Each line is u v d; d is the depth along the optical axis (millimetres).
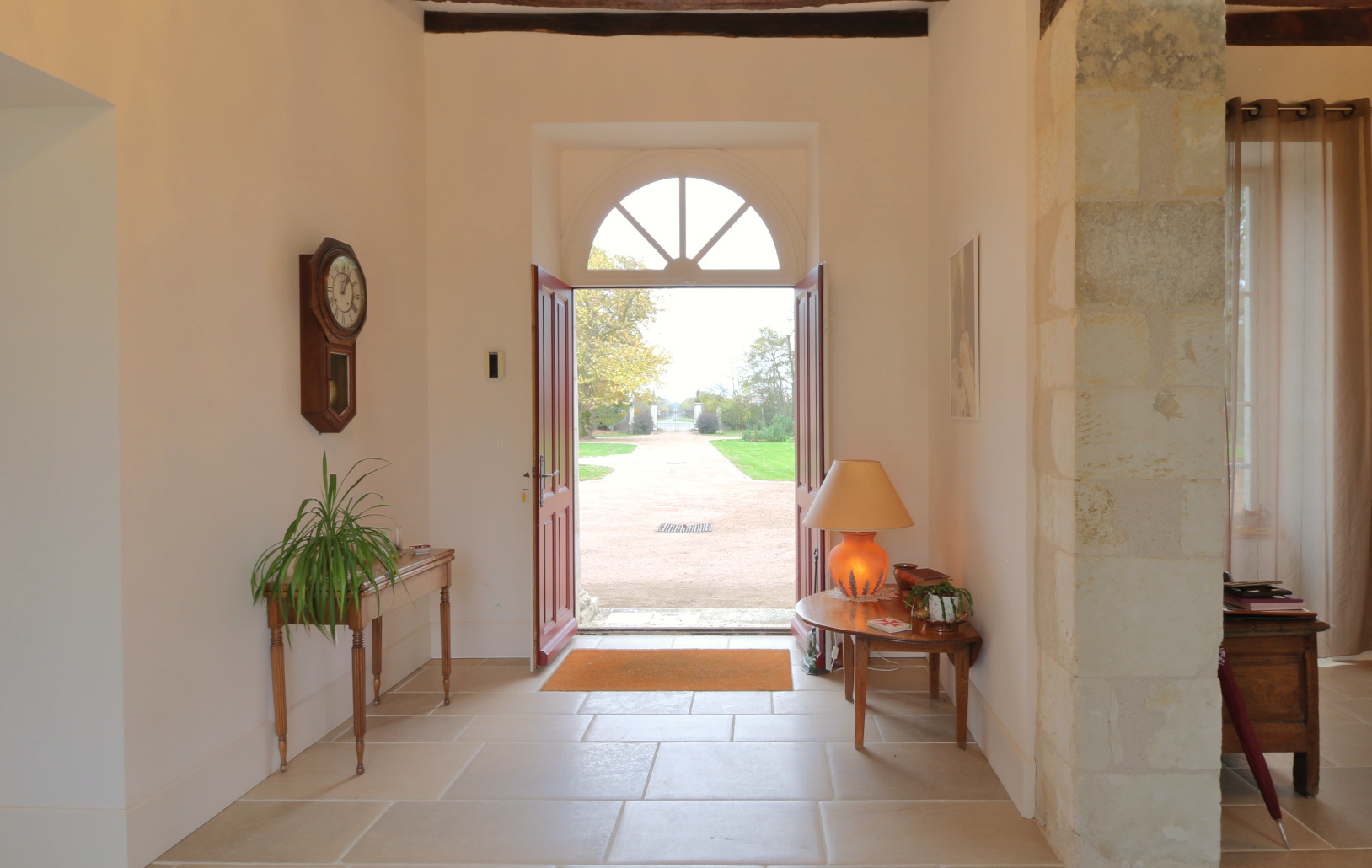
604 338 18266
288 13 3459
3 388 2566
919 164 4801
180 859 2705
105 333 2535
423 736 3752
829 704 4148
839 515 3920
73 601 2570
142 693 2660
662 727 3840
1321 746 3551
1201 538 2543
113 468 2547
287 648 3479
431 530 4977
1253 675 3072
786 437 24500
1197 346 2535
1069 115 2559
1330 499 4648
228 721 3096
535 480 4676
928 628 3600
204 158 2934
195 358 2895
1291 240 4641
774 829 2895
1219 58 2502
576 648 5152
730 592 6789
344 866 2660
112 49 2510
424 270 4906
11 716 2604
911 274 4809
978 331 3619
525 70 4898
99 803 2592
